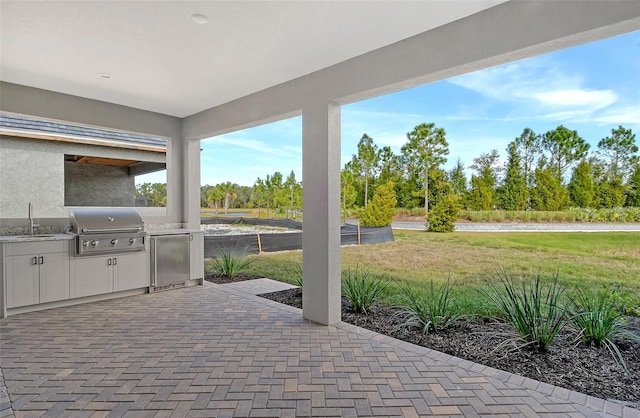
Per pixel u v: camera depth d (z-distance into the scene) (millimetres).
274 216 8906
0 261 4156
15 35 3271
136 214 5414
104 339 3549
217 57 3762
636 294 3943
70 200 8867
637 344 3295
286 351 3287
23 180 7090
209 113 5777
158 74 4266
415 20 2977
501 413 2314
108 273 5020
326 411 2326
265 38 3318
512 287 3885
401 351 3311
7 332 3717
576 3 2371
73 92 4945
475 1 2682
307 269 4246
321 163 4098
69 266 4668
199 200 6535
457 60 2969
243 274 7129
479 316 4164
